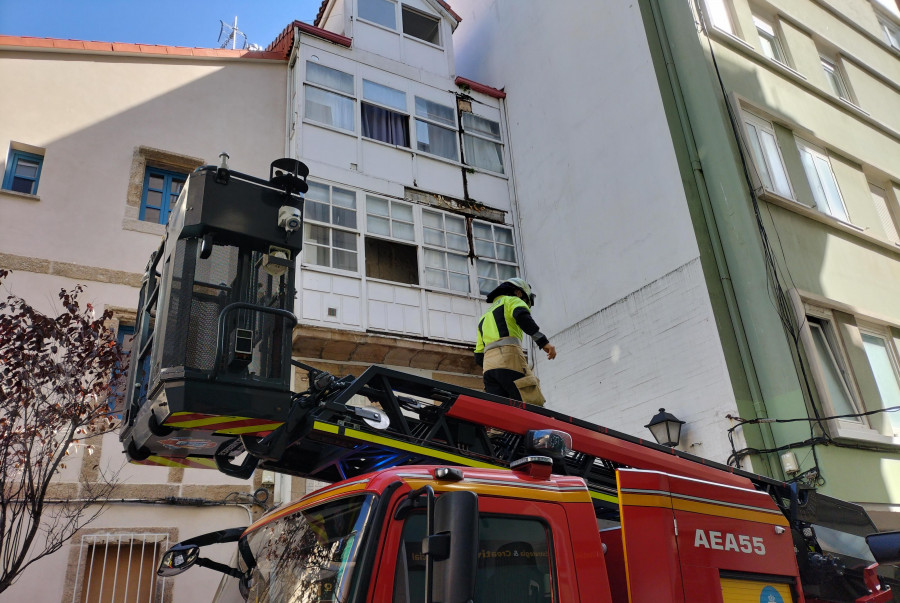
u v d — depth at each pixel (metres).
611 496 4.87
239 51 14.09
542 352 14.59
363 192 13.73
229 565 4.41
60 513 9.55
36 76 11.94
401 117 15.00
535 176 15.58
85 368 8.41
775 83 13.47
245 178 4.44
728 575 4.29
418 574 3.26
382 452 4.61
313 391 4.36
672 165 12.36
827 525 5.82
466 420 4.90
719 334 11.05
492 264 14.91
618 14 14.02
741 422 10.44
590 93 14.46
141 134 12.48
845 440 10.28
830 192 13.20
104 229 11.49
